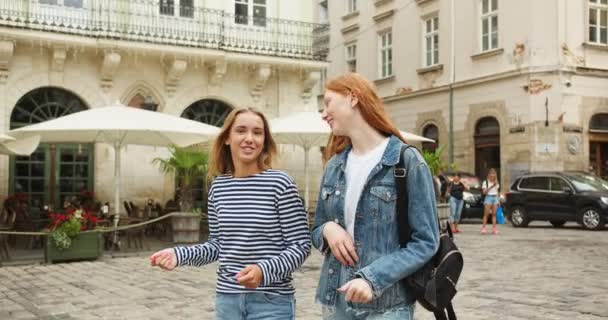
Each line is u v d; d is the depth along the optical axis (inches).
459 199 713.6
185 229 538.3
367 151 111.0
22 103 661.3
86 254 479.2
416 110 1124.5
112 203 693.9
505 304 292.5
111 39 665.0
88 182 688.4
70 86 675.4
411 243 103.0
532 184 791.7
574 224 842.8
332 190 112.3
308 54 783.7
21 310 294.0
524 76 916.0
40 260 473.1
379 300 105.1
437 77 1075.3
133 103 709.3
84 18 668.1
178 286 357.4
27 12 639.8
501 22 960.9
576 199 740.7
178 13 717.9
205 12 729.6
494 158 977.5
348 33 1299.2
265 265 116.7
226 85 760.3
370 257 106.0
